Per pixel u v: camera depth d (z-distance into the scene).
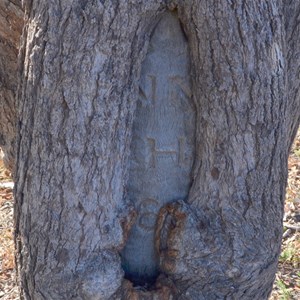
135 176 2.76
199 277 2.76
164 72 2.69
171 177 2.77
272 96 2.66
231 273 2.75
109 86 2.57
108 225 2.67
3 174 5.66
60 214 2.64
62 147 2.59
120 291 2.72
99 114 2.58
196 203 2.74
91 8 2.52
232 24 2.58
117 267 2.69
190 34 2.64
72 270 2.67
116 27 2.54
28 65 2.62
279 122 2.71
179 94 2.71
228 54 2.60
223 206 2.72
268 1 2.63
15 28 2.92
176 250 2.73
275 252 2.81
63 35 2.54
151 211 2.79
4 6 2.89
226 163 2.68
